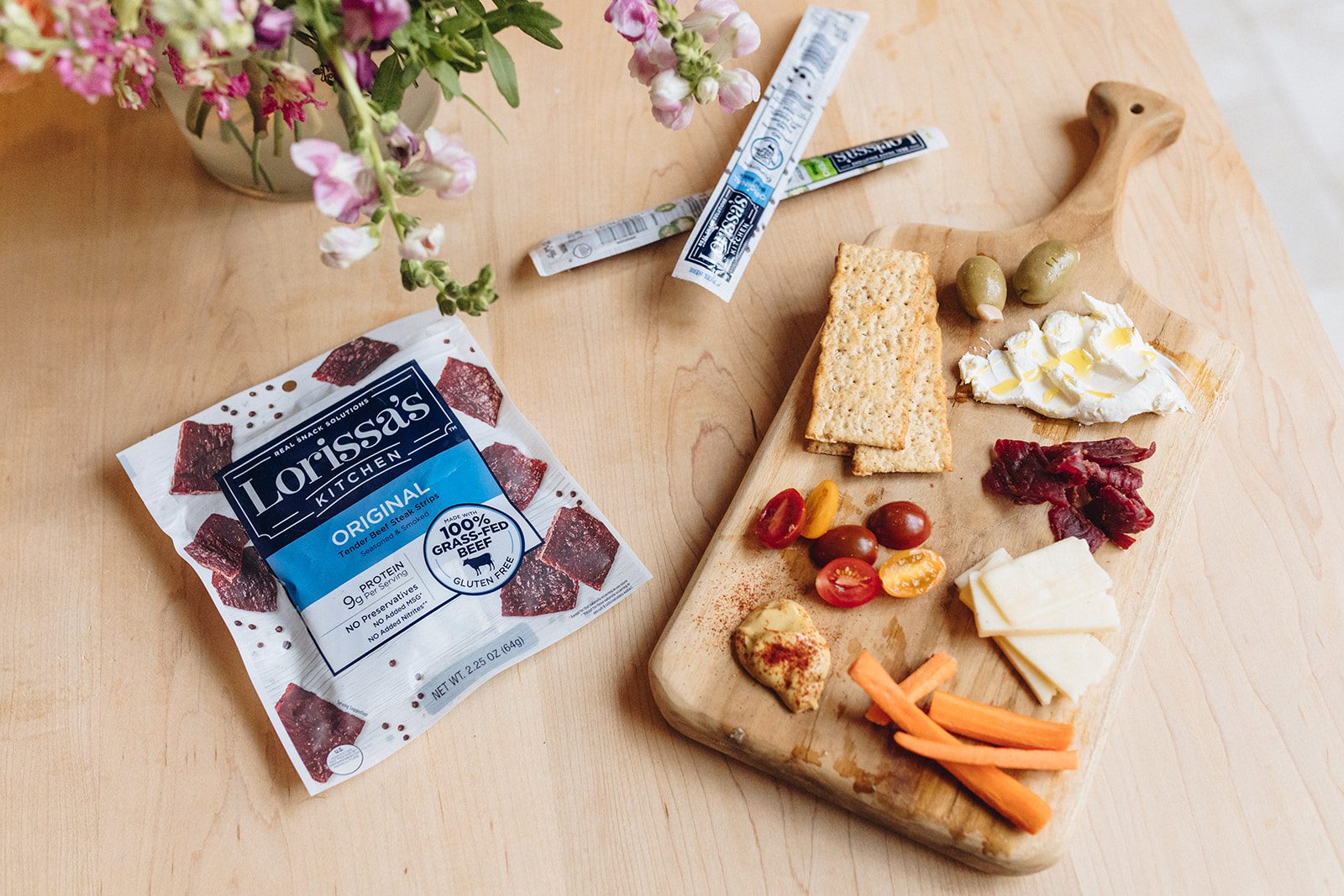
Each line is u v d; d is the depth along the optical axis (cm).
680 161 108
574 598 89
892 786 80
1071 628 83
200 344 97
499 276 101
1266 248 107
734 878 81
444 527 90
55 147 103
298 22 68
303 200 101
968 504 91
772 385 99
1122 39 117
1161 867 82
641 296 102
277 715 83
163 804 82
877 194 108
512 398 96
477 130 107
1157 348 98
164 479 90
